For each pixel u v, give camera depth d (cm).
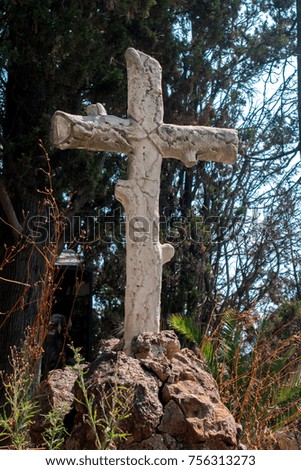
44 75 1240
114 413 479
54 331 1558
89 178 1245
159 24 1539
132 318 673
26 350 648
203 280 1877
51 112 1271
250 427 727
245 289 1922
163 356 555
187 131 720
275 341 1020
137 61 707
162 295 1792
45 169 1225
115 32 1327
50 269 753
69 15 1209
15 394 493
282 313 1609
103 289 1800
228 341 875
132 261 682
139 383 521
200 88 1869
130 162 697
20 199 1248
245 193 2072
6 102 1306
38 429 540
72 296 1622
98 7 1308
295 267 2027
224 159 742
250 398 805
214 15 1778
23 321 1184
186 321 943
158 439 505
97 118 686
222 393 762
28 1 1173
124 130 693
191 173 1945
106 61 1318
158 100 711
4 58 1201
